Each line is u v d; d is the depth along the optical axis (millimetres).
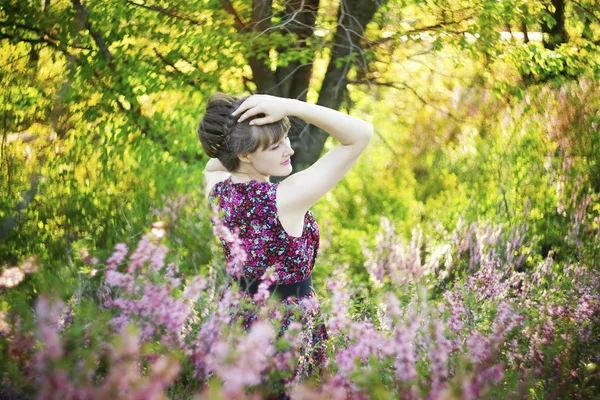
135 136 5652
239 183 1793
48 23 5926
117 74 5660
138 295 1797
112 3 5656
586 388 2090
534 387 2102
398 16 5891
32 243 4406
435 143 7430
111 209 4961
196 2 5590
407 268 3955
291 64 5949
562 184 5707
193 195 4742
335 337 1992
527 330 2545
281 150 1777
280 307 1786
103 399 1377
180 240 4246
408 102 7457
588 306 2746
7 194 5121
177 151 5465
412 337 1772
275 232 1770
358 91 7129
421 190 7070
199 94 5539
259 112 1705
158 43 5836
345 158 1717
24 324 1601
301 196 1725
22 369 1552
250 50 5297
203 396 1407
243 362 1464
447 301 2900
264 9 5449
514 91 6547
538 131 6664
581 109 6223
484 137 7320
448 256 4547
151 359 1606
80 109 5887
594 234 4809
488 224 5133
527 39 6574
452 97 7379
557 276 4008
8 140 5891
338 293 1855
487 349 1923
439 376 1673
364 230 6352
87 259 2270
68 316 1819
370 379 1588
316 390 1644
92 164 5738
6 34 6090
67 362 1445
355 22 5734
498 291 3361
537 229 5500
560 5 7246
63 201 5039
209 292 2102
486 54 6266
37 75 6273
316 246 1920
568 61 6395
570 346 2354
